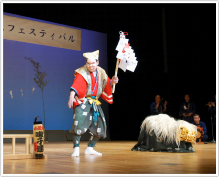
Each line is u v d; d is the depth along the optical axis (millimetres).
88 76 3400
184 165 2342
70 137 8555
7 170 2113
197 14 6809
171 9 7371
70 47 8664
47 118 8266
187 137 3650
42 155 3029
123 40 3531
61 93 8500
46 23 8289
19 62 7910
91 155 3369
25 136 3092
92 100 3420
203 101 7070
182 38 7191
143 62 8133
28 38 8031
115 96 8867
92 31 9039
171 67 7527
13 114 7766
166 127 3773
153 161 2652
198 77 6992
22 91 7926
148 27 7973
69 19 8578
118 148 4766
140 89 8258
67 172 1995
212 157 3041
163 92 7734
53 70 8406
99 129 3475
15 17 7844
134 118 8438
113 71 9031
